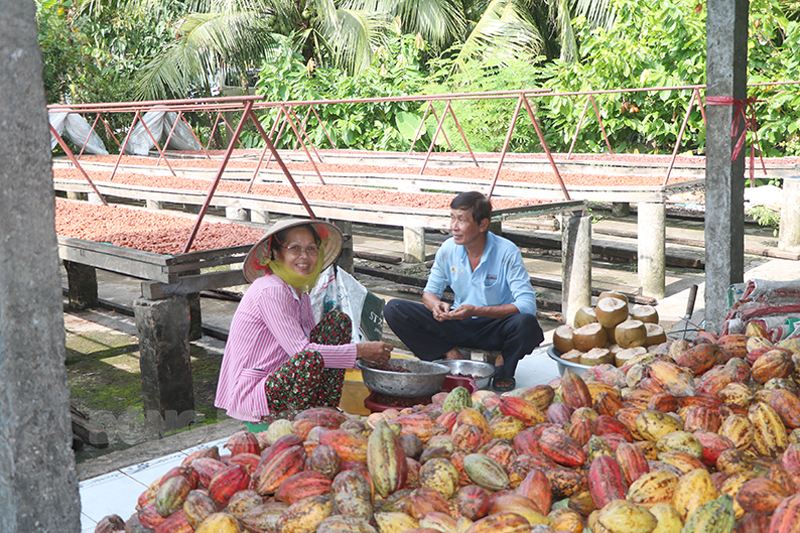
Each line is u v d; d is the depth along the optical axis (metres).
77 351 5.19
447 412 2.29
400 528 1.69
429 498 1.78
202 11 15.09
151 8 14.11
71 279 6.21
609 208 10.58
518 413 2.24
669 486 1.74
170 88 13.47
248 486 1.91
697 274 6.98
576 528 1.69
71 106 4.61
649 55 10.66
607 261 7.70
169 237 4.41
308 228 3.12
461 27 15.21
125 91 13.12
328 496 1.81
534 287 6.71
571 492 1.86
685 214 9.77
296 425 2.22
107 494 2.75
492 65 12.83
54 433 1.50
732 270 3.62
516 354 3.71
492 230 5.24
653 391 2.41
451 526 1.66
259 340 3.06
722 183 3.55
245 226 5.11
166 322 3.67
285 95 13.20
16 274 1.42
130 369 4.79
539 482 1.80
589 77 11.10
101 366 4.87
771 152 10.08
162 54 13.57
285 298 3.03
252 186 7.71
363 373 3.22
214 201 7.27
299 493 1.81
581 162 8.38
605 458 1.83
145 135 12.72
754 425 2.10
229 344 3.12
